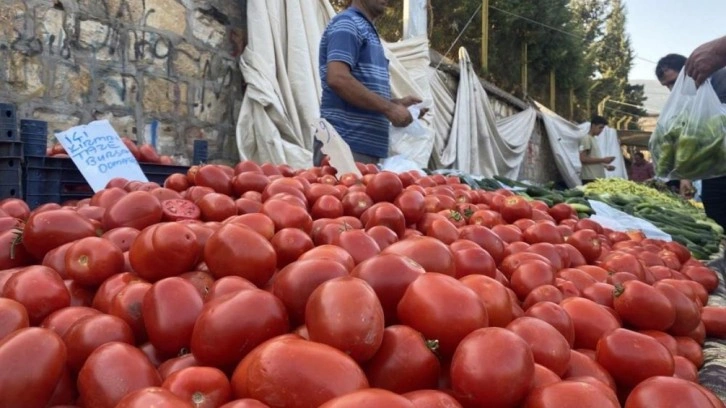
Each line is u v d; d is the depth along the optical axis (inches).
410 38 315.0
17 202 80.7
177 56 198.2
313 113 226.2
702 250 179.6
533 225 92.6
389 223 76.6
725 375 59.7
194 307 46.0
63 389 42.2
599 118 507.8
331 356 35.8
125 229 65.2
